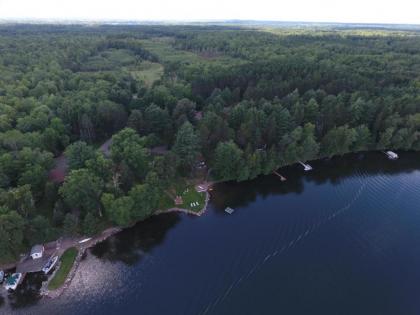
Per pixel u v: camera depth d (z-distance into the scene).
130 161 102.12
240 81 179.38
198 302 72.38
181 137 110.19
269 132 127.25
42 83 163.00
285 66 191.88
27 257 79.38
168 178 104.88
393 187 119.12
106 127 136.75
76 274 77.75
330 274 80.62
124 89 168.38
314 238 92.25
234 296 73.88
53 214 86.19
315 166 131.38
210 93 176.25
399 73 190.50
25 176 91.69
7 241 73.31
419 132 141.75
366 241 92.06
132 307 71.06
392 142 142.88
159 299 72.94
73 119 132.50
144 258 83.75
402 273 81.88
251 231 94.38
